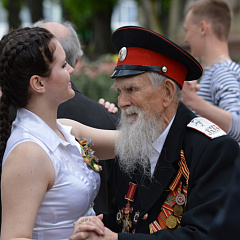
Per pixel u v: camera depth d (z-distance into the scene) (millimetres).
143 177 4352
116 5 36188
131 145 4270
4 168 3754
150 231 4156
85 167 4242
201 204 3854
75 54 5762
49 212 3887
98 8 35500
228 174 3875
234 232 2098
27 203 3637
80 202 4039
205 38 7125
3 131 4062
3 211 3688
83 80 11844
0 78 4012
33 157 3711
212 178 3893
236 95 6625
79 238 3754
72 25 6285
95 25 36188
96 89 11758
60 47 4055
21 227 3588
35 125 3957
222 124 6305
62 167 3955
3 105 4047
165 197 4203
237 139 6434
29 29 4047
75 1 36250
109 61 13312
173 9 24438
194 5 7262
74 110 5645
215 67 6934
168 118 4332
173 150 4195
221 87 6699
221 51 7043
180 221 4035
